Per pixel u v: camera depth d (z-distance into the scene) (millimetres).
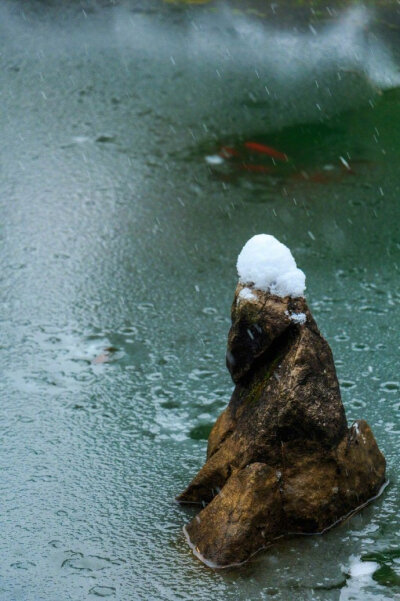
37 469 6328
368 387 7180
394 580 5176
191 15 16047
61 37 15320
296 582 5184
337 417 5629
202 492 5883
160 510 5898
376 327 8062
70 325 8227
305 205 10469
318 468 5598
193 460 6395
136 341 7961
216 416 6887
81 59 14531
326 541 5523
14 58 14547
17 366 7617
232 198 10664
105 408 7027
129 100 13234
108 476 6242
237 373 5848
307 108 12992
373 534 5578
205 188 10906
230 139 12156
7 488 6129
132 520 5801
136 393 7211
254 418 5633
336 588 5129
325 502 5590
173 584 5199
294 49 14688
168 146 11969
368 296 8609
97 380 7402
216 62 14344
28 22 15867
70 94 13414
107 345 7902
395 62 14281
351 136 12203
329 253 9461
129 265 9273
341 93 13414
